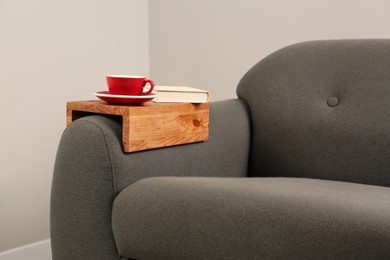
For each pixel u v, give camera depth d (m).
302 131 1.41
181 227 0.88
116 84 1.15
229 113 1.43
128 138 1.04
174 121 1.18
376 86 1.34
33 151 1.93
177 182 0.95
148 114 1.09
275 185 1.00
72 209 1.03
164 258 0.91
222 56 2.16
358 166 1.33
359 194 0.94
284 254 0.79
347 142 1.34
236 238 0.83
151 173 1.11
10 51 1.83
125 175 1.03
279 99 1.46
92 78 2.16
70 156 1.03
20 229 1.91
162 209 0.91
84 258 1.02
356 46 1.42
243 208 0.83
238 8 2.09
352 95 1.37
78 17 2.08
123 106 1.08
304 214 0.78
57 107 2.01
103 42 2.20
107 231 1.00
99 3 2.17
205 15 2.21
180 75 2.33
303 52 1.49
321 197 0.83
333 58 1.43
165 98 1.24
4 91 1.82
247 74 1.56
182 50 2.31
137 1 2.38
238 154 1.43
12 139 1.86
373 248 0.72
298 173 1.42
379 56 1.37
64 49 2.03
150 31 2.44
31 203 1.94
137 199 0.95
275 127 1.45
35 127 1.93
